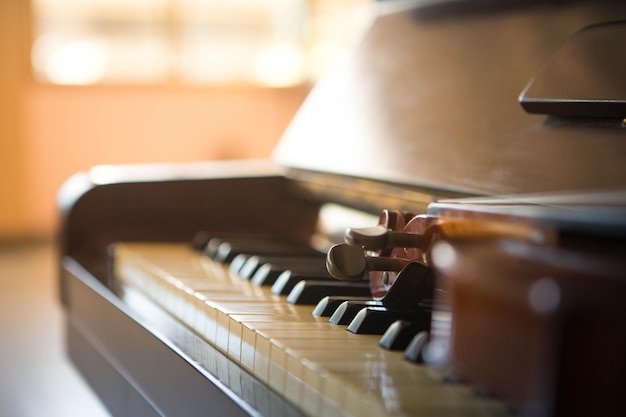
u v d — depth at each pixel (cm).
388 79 118
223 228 140
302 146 126
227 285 97
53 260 381
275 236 134
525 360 52
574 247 51
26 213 453
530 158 88
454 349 57
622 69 83
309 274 94
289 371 68
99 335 115
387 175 104
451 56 109
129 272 117
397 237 72
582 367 50
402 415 56
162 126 489
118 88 475
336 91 128
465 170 94
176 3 485
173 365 85
